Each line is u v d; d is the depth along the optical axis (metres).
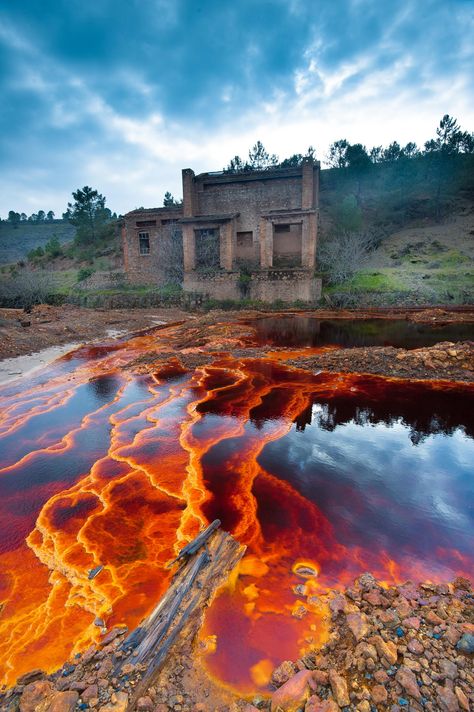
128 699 2.25
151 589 3.22
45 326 16.45
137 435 6.42
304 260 25.44
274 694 2.25
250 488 4.82
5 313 19.28
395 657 2.40
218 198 30.03
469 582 3.21
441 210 39.25
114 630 2.79
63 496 4.69
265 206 29.28
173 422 6.96
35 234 75.19
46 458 5.66
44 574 3.43
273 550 3.69
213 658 2.57
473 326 17.47
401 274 27.17
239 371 10.39
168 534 3.95
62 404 7.97
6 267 46.03
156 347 13.91
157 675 2.43
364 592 3.12
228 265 26.48
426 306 23.14
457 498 4.61
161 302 26.41
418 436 6.36
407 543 3.80
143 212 30.34
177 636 2.72
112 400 8.18
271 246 25.89
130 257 30.91
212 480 5.00
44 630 2.84
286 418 7.11
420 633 2.62
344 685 2.24
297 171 28.17
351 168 43.78
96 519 4.22
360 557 3.60
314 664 2.48
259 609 2.98
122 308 26.64
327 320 20.11
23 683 2.42
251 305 24.62
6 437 6.41
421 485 4.89
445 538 3.88
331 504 4.48
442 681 2.26
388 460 5.55
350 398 8.11
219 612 2.96
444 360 10.02
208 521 4.16
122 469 5.32
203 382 9.41
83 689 2.32
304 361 11.07
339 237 30.45
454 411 7.39
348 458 5.61
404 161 42.75
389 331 16.59
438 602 2.97
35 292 27.48
